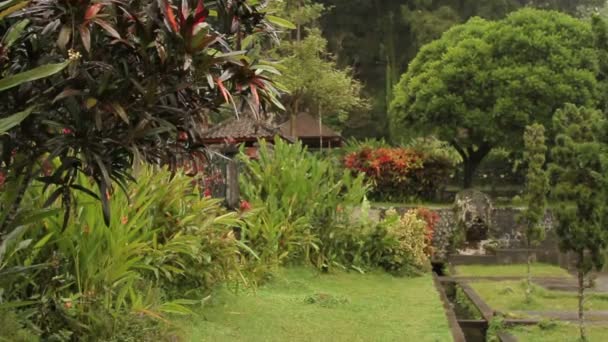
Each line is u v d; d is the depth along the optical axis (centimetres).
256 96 350
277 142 1141
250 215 854
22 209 404
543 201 973
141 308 516
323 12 3095
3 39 311
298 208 1082
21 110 323
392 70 3180
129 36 319
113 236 515
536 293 998
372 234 1142
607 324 795
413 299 889
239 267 776
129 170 384
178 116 340
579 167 680
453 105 1805
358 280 1049
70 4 305
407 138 2466
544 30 1827
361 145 2105
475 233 1516
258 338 616
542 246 1502
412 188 1786
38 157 340
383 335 669
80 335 489
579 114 698
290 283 927
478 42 1816
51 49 324
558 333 747
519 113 1736
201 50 319
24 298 482
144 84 319
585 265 694
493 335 764
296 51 2108
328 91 2159
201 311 661
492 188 2259
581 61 1778
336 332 668
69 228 500
